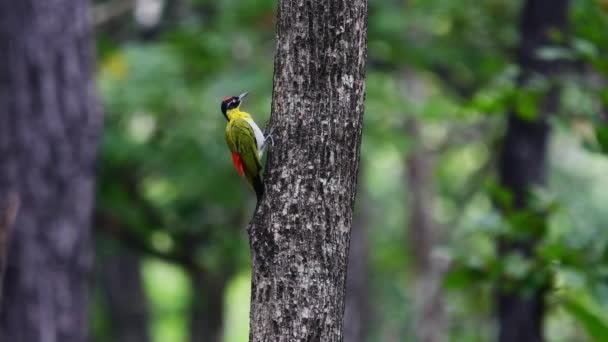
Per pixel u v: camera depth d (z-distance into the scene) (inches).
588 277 345.4
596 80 524.4
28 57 512.7
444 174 1242.0
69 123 523.8
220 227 869.2
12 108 513.3
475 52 762.2
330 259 228.5
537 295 371.9
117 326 1150.3
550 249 344.5
